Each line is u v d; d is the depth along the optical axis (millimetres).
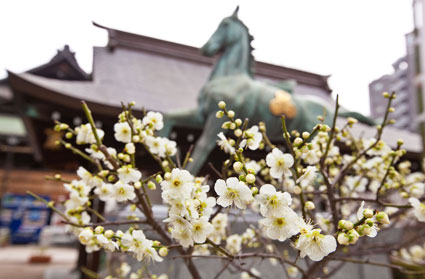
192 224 838
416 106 6113
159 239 2035
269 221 771
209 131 4219
